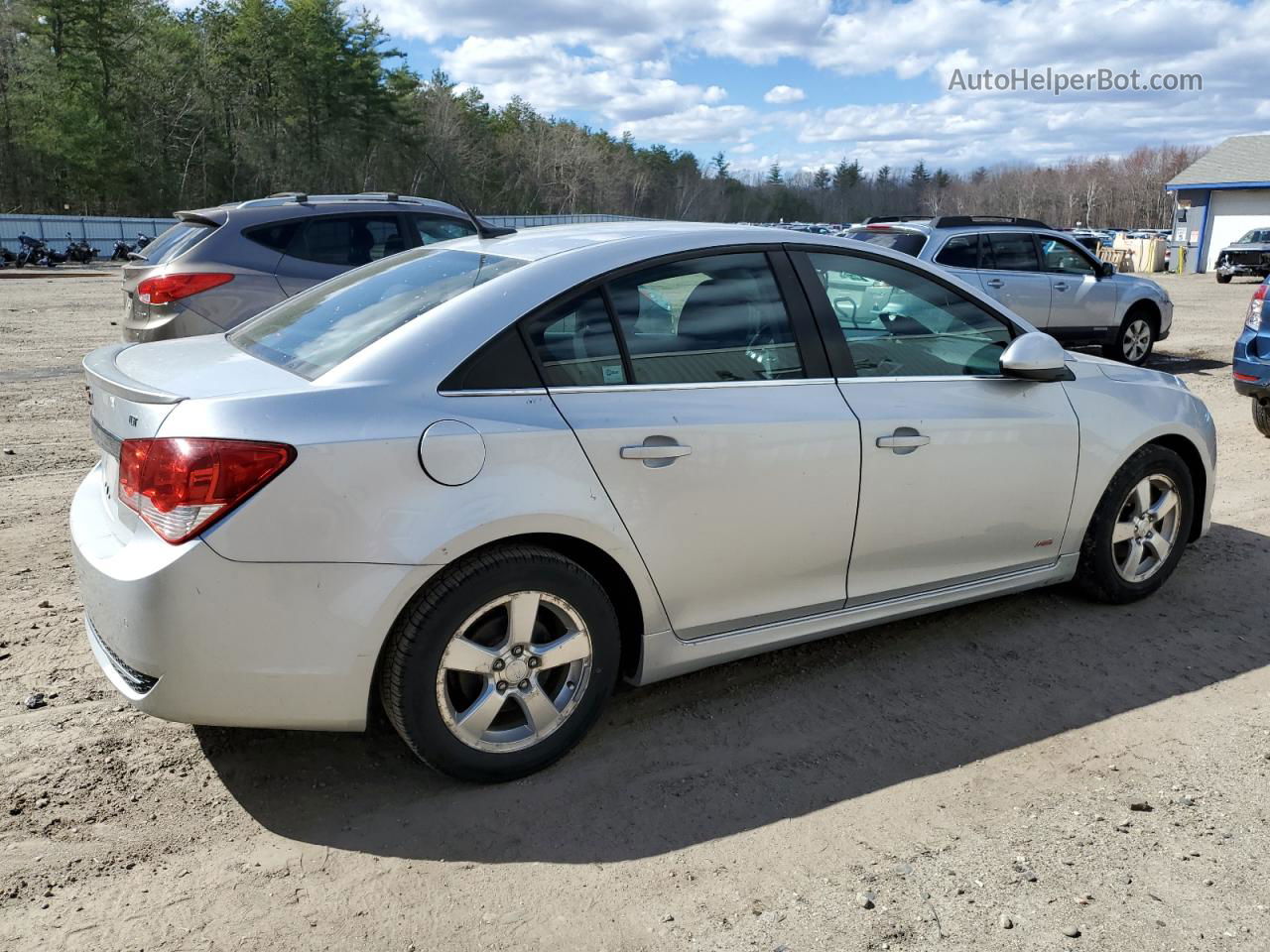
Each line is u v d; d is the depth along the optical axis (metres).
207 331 7.69
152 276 7.71
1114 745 3.32
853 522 3.52
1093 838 2.81
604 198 104.31
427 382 2.83
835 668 3.87
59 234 40.78
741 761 3.21
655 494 3.10
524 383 2.95
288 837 2.79
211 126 67.56
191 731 3.32
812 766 3.18
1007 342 4.00
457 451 2.78
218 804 2.93
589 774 3.12
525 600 2.93
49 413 8.45
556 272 3.11
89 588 2.79
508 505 2.82
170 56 65.12
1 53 59.88
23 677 3.62
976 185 142.12
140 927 2.41
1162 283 32.47
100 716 3.38
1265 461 7.17
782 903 2.53
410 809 2.92
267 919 2.45
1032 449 3.91
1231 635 4.19
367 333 3.04
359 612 2.69
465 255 3.51
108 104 59.44
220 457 2.56
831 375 3.51
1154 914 2.49
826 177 169.62
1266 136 41.75
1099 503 4.23
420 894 2.56
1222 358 12.99
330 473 2.64
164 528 2.59
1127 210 119.31
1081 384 4.14
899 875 2.65
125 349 3.51
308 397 2.71
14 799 2.89
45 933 2.38
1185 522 4.50
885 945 2.38
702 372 3.26
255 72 70.50
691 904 2.53
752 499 3.28
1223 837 2.81
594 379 3.07
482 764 2.97
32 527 5.30
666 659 3.29
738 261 3.43
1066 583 4.68
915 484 3.62
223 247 7.80
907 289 3.78
